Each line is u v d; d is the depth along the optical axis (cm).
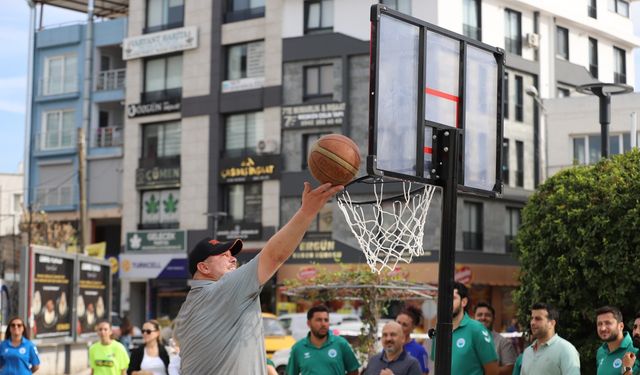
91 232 4641
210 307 540
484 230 3875
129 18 4531
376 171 677
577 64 4384
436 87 734
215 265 580
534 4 4116
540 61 4153
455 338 912
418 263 3600
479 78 776
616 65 4659
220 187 4241
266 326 2523
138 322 4450
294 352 1073
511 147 3972
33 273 2167
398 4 3831
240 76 4219
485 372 905
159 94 4434
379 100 684
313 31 4038
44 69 4797
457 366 905
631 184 1307
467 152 754
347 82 3922
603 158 1434
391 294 1764
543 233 1371
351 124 3903
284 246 527
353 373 1063
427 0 3762
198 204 4266
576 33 4409
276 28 4112
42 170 4747
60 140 4719
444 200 721
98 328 1434
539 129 3797
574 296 1309
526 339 1376
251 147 4175
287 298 3947
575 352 870
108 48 4719
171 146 4397
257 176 4100
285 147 4069
